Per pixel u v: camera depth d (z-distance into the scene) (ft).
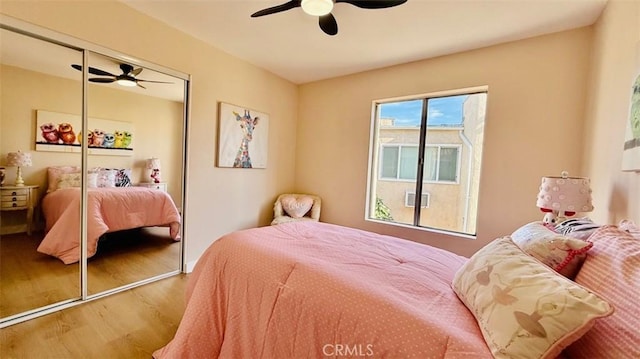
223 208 10.38
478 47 8.81
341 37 8.50
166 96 8.71
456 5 6.63
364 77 11.37
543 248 3.75
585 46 7.35
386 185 11.44
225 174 10.36
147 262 9.04
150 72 8.15
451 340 2.80
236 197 10.84
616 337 2.40
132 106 8.09
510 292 2.92
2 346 5.31
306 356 3.57
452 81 9.36
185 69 8.74
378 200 11.64
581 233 4.16
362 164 11.52
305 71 11.62
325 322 3.50
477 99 9.52
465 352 2.66
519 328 2.59
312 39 8.76
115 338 5.70
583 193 5.68
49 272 7.25
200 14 7.60
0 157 6.51
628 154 4.66
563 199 5.76
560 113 7.71
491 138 8.68
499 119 8.55
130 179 8.34
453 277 4.55
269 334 3.97
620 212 5.18
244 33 8.55
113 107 7.72
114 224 8.19
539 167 8.02
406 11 6.94
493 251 3.79
